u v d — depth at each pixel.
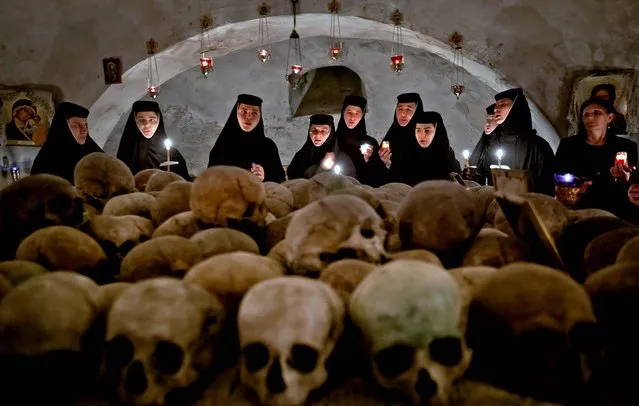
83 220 1.35
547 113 5.68
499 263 1.09
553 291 0.77
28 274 0.98
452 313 0.76
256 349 0.74
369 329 0.76
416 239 1.12
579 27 5.46
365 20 6.05
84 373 0.79
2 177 5.66
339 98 8.48
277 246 1.15
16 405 0.75
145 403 0.74
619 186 2.50
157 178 1.94
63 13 5.84
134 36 6.02
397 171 3.97
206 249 1.13
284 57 8.02
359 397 0.79
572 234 1.32
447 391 0.76
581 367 0.75
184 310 0.77
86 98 5.98
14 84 5.80
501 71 5.77
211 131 8.21
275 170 3.96
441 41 5.91
